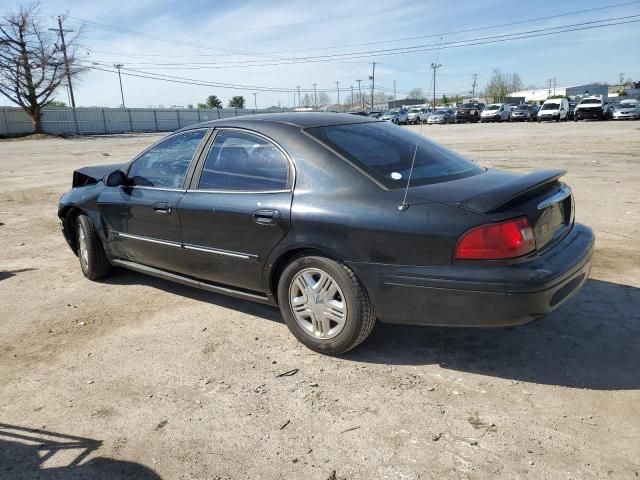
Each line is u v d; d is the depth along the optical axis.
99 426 2.93
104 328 4.21
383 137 3.96
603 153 15.92
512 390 3.11
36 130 46.75
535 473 2.43
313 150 3.61
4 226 8.29
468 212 3.02
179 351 3.77
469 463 2.52
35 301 4.88
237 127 4.07
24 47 44.12
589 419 2.81
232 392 3.21
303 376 3.36
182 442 2.77
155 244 4.52
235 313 4.41
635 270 4.96
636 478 2.38
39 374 3.53
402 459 2.57
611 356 3.43
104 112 55.75
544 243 3.21
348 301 3.37
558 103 43.38
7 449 2.76
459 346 3.67
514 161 14.57
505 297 2.93
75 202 5.30
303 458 2.61
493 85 90.69
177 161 4.44
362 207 3.29
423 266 3.09
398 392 3.14
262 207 3.67
